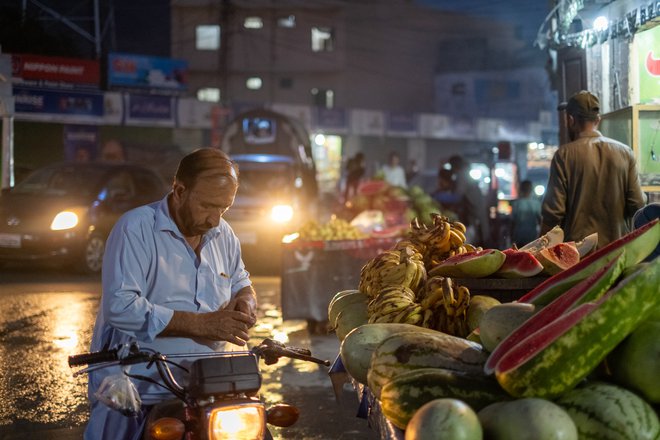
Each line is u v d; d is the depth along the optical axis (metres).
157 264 3.35
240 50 54.97
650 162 7.03
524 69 54.34
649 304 2.32
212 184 3.26
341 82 55.97
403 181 20.69
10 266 15.11
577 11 8.20
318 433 5.60
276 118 24.23
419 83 57.38
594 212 5.77
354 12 56.12
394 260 3.54
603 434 2.24
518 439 2.14
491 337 2.61
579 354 2.28
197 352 3.35
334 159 45.88
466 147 48.88
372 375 2.67
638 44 7.65
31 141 30.20
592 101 5.83
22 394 6.61
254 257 16.47
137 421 3.28
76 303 10.91
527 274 3.38
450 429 2.11
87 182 14.62
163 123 31.59
